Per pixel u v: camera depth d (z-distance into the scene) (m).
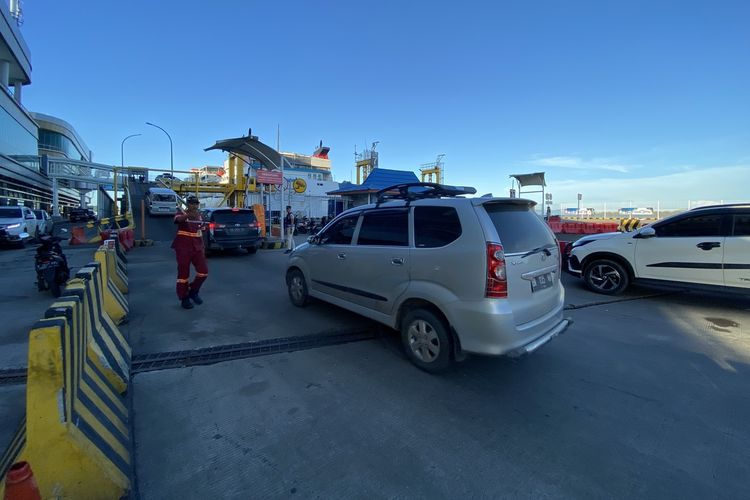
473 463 2.60
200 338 4.85
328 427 2.99
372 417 3.13
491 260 3.39
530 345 3.52
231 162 28.83
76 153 71.62
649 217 32.16
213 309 6.21
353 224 5.05
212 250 13.38
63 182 55.28
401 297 4.13
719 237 6.25
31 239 17.86
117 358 3.69
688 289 6.56
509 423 3.07
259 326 5.35
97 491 2.12
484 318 3.37
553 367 4.11
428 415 3.17
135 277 8.98
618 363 4.22
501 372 3.97
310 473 2.49
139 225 22.70
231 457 2.63
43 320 2.21
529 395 3.51
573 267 8.08
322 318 5.71
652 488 2.38
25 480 1.47
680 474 2.51
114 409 2.88
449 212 3.78
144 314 5.90
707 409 3.30
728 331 5.30
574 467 2.57
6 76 41.38
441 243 3.76
